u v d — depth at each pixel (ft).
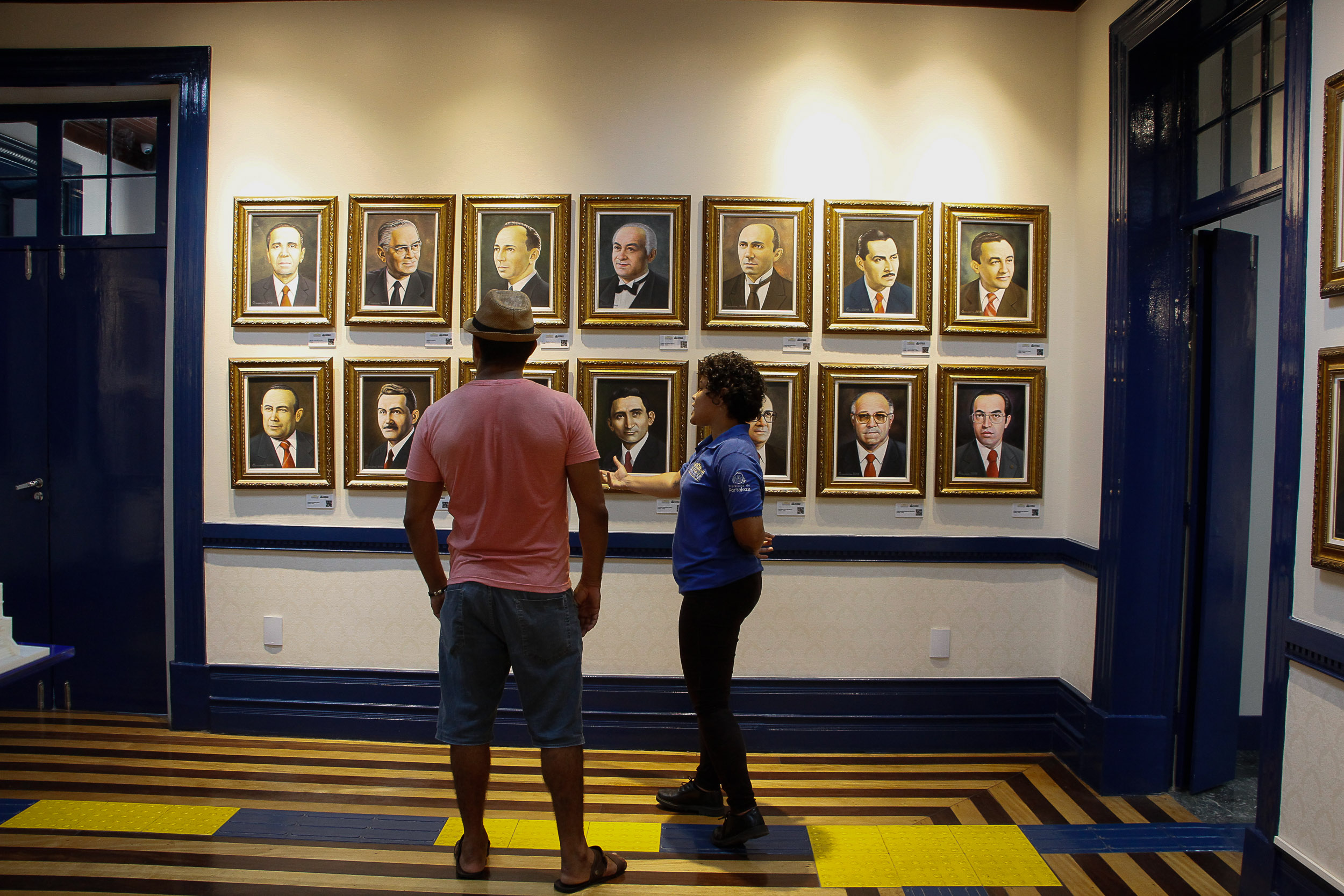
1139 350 9.25
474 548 6.72
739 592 7.50
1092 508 9.83
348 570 10.57
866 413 10.38
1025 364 10.47
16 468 11.21
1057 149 10.44
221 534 10.53
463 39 10.37
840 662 10.53
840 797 9.11
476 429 6.64
